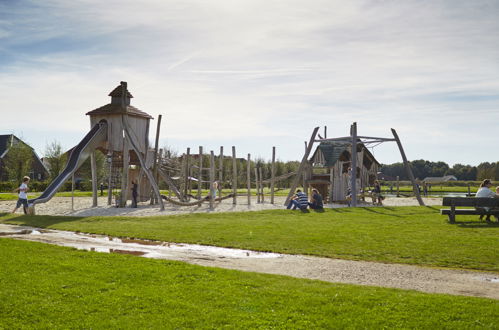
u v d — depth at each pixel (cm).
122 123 2812
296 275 888
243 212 2206
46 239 1324
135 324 592
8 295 703
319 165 3375
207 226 1638
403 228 1556
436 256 1067
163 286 763
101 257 1006
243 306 662
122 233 1439
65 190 5872
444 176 13350
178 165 3497
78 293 719
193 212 2306
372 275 892
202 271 876
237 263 998
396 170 14575
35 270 864
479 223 1664
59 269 876
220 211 2433
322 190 3425
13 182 5559
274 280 821
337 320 607
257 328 581
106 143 2956
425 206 2634
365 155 3572
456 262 1005
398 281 845
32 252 1052
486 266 967
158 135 2980
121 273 849
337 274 899
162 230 1520
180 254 1098
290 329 577
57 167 5731
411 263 1004
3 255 1007
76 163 2577
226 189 5525
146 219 1908
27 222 1772
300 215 2073
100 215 2153
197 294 718
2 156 6625
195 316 621
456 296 722
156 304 670
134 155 3206
